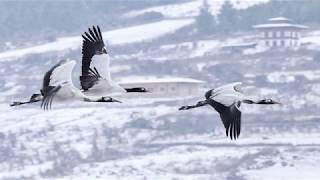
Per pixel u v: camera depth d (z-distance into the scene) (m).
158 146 90.25
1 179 80.50
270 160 78.25
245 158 79.38
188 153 85.12
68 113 106.25
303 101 116.31
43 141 95.00
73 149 90.31
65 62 14.98
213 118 97.38
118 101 16.81
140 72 146.25
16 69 153.62
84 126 100.88
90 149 90.00
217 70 147.88
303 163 77.06
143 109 106.94
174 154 85.75
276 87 132.00
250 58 158.88
